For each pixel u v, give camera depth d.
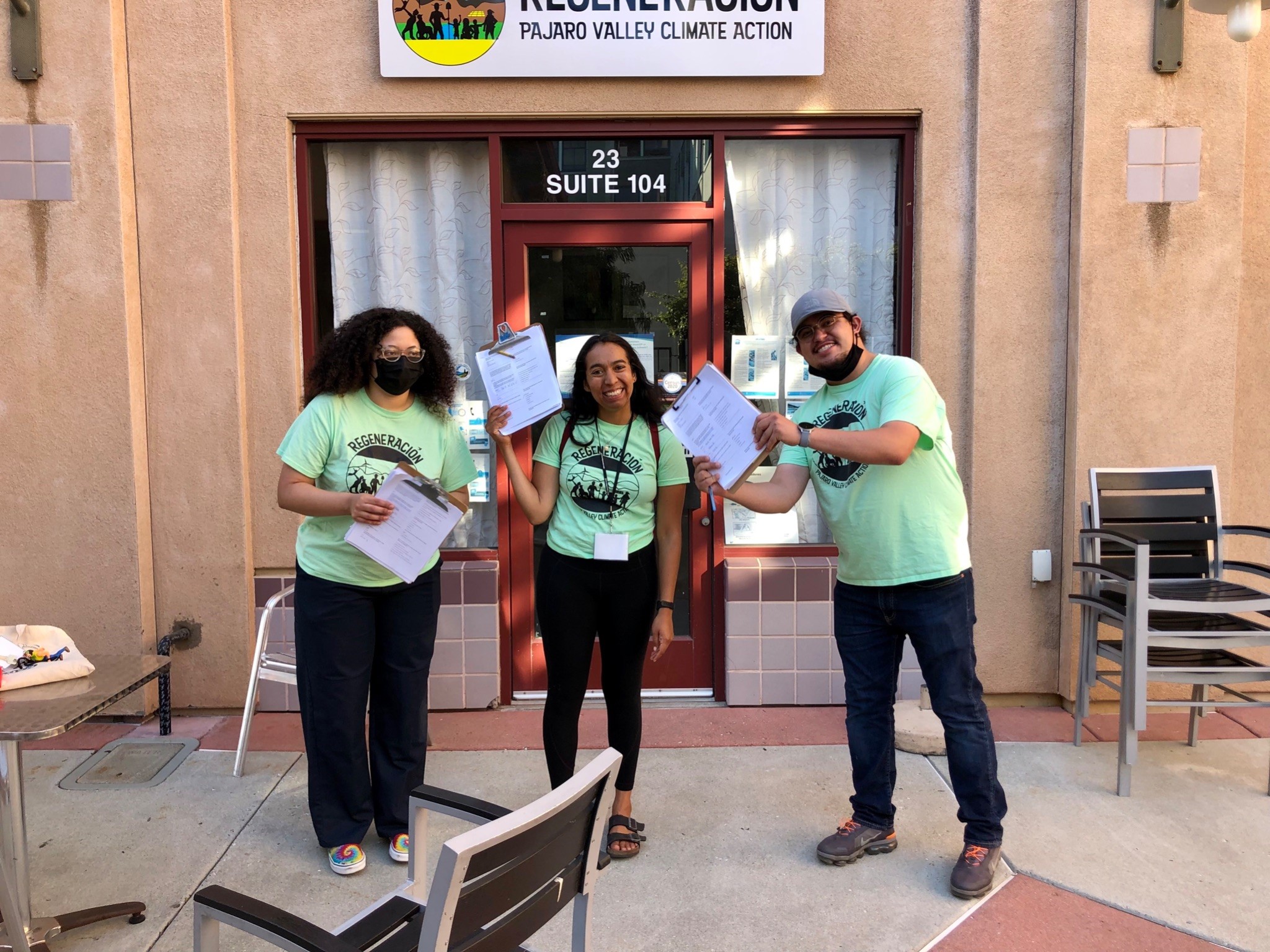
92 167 3.78
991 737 2.70
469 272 4.21
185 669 4.00
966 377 4.05
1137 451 3.92
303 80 3.90
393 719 2.94
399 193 4.17
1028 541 4.03
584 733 3.85
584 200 4.12
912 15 3.93
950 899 2.65
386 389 2.79
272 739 3.80
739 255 4.21
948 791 3.32
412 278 4.20
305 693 2.82
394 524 2.63
